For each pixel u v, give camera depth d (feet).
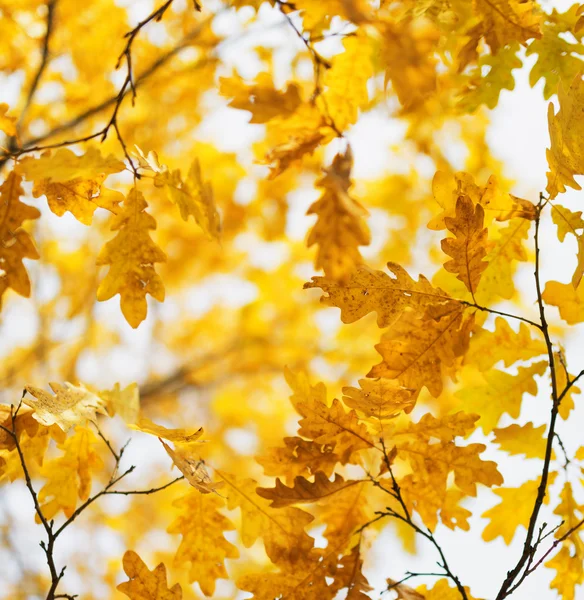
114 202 6.42
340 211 6.39
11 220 6.39
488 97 6.75
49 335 12.25
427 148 9.96
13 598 11.83
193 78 9.13
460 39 6.73
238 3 6.47
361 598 6.37
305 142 6.52
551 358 6.28
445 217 6.31
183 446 6.42
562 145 6.27
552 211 6.31
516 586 6.19
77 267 12.73
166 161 10.57
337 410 6.35
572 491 6.55
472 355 6.55
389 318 6.33
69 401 6.39
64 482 6.48
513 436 6.56
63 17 7.83
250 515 6.47
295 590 6.40
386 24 6.11
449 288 6.53
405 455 6.41
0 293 6.39
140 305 6.41
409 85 6.15
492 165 10.51
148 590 6.32
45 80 8.21
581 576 6.49
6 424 6.35
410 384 6.32
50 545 6.24
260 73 6.48
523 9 6.37
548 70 6.71
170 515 12.49
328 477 6.39
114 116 6.35
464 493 6.45
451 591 6.48
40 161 6.22
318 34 6.57
